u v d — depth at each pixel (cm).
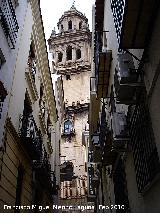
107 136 970
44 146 1689
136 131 662
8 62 992
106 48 1209
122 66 621
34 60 1509
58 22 5462
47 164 1542
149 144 568
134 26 536
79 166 3806
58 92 2695
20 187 1105
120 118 762
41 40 1684
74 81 4734
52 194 1888
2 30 941
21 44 1213
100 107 1725
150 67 539
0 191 833
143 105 596
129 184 831
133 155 719
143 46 573
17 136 1045
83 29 5119
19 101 1124
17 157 1059
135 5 502
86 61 4838
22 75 1209
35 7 1534
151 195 590
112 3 819
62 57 4981
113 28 1023
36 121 1492
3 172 876
